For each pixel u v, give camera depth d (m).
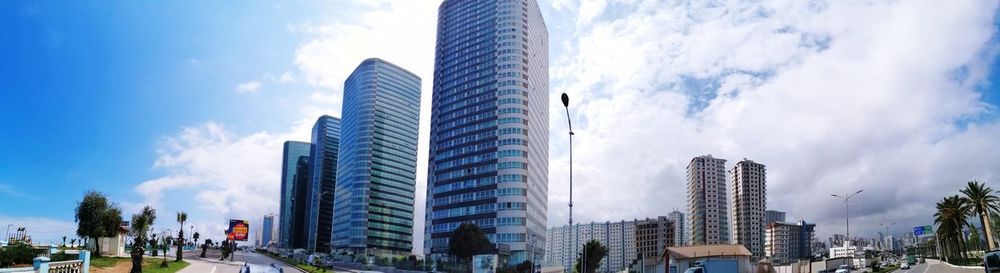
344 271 84.56
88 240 82.88
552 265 136.75
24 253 43.00
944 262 128.88
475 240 129.62
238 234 128.12
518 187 189.00
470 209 196.50
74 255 40.38
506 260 104.38
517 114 199.12
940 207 103.44
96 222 74.00
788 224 186.00
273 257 165.38
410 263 101.50
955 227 102.25
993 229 111.75
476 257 90.12
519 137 195.88
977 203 93.50
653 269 108.88
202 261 103.38
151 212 89.69
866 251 190.38
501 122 199.75
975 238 130.75
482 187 195.88
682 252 99.56
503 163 193.25
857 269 114.19
